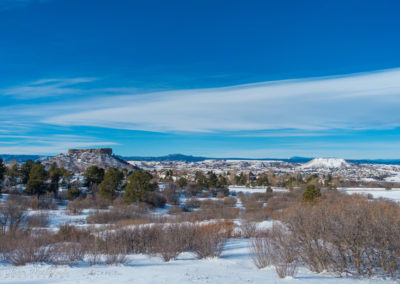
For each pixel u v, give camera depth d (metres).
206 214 29.22
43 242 12.26
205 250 9.77
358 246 6.78
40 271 7.76
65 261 9.01
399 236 6.60
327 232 7.08
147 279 6.71
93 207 35.78
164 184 64.44
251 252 9.95
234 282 6.36
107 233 11.94
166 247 9.91
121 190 47.22
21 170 49.22
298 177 91.12
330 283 6.28
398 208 7.75
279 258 8.09
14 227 17.56
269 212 26.33
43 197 40.28
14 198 35.19
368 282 6.38
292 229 8.00
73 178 62.66
